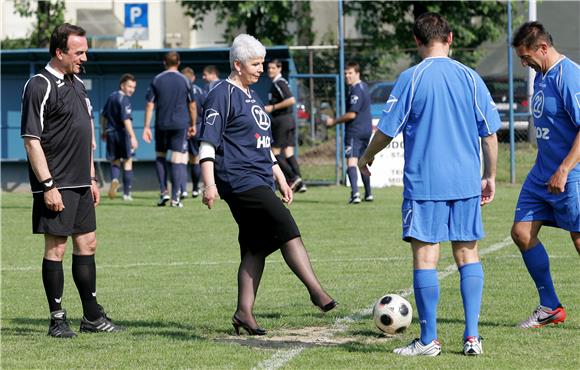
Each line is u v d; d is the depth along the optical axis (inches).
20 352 731.4
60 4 2970.0
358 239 1424.7
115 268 1206.9
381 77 2485.2
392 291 988.6
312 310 891.4
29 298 1018.7
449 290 979.9
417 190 683.4
